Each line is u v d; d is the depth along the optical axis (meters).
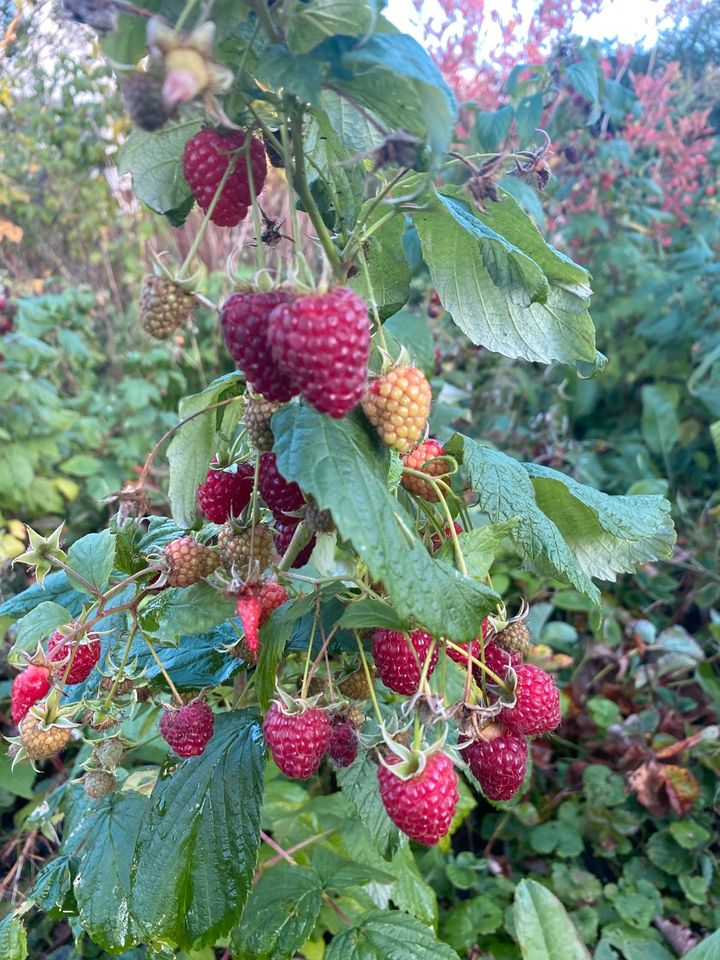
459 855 0.43
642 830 0.48
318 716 0.19
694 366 0.73
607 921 0.42
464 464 0.20
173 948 0.23
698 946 0.30
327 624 0.23
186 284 0.17
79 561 0.22
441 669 0.19
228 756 0.24
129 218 1.01
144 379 0.77
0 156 0.95
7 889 0.38
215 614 0.22
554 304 0.23
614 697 0.54
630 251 0.73
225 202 0.17
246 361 0.16
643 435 0.69
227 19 0.15
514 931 0.39
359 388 0.15
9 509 0.62
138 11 0.14
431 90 0.13
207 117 0.16
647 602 0.61
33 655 0.23
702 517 0.62
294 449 0.15
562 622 0.59
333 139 0.18
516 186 0.48
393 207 0.17
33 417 0.65
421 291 0.74
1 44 0.71
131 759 0.37
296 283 0.14
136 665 0.24
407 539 0.16
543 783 0.49
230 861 0.22
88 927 0.23
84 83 0.95
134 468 0.69
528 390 0.74
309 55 0.14
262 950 0.25
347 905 0.33
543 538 0.20
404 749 0.17
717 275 0.70
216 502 0.21
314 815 0.34
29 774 0.39
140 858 0.23
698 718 0.53
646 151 0.86
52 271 1.01
